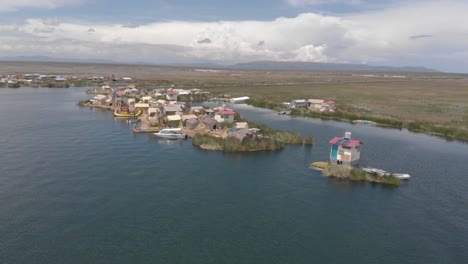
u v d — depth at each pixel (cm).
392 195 5159
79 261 3369
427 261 3541
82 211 4369
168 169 6028
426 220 4403
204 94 16825
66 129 8919
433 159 7081
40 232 3847
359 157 6731
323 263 3466
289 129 9769
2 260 3328
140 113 11031
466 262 3534
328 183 5569
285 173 5991
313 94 18650
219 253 3581
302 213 4512
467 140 8906
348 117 11688
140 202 4678
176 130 8550
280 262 3459
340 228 4159
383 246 3797
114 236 3825
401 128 10400
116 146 7406
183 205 4638
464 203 4934
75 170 5812
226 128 8606
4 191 4881
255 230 4059
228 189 5225
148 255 3503
